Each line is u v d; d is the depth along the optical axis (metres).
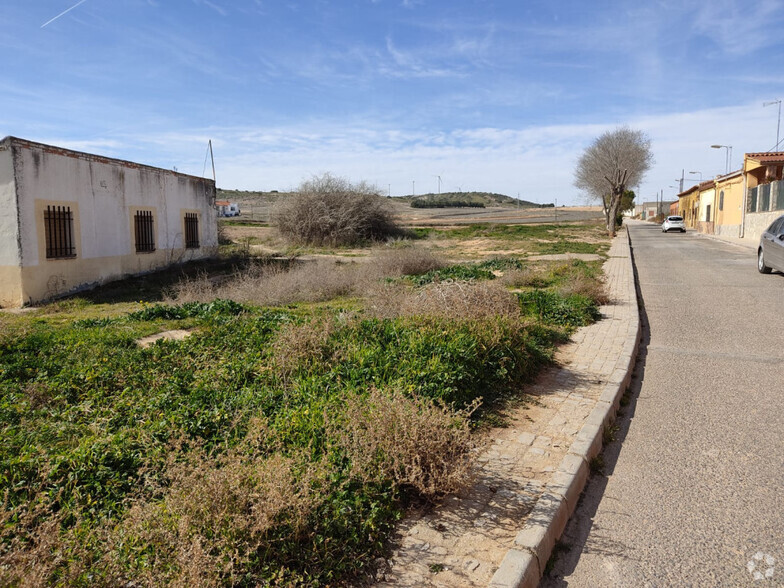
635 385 6.24
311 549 2.90
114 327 8.98
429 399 4.58
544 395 5.58
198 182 21.70
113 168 16.61
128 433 4.30
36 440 4.39
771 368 6.68
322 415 4.29
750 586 2.89
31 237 13.39
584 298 9.99
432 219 67.12
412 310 7.34
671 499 3.77
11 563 2.52
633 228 57.34
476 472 3.88
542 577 3.00
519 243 29.91
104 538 2.87
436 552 3.05
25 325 9.75
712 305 11.01
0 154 12.94
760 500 3.71
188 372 6.03
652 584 2.93
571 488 3.69
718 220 38.56
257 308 10.50
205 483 3.00
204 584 2.45
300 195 31.52
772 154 30.41
